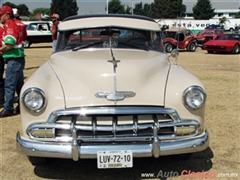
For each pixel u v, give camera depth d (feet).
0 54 19.29
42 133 9.91
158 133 10.14
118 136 9.86
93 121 9.82
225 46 59.62
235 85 27.30
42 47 75.10
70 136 9.96
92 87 10.26
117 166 9.77
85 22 14.48
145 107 9.94
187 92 10.18
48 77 10.84
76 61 11.72
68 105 9.95
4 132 15.49
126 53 13.01
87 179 11.19
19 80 18.17
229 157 12.79
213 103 21.01
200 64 43.11
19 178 11.20
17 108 18.67
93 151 9.65
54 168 12.00
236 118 17.70
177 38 14.51
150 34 14.71
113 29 14.33
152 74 11.12
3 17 16.37
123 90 10.23
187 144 10.07
